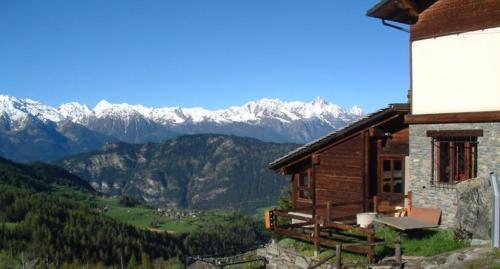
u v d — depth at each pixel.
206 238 153.00
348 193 23.88
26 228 125.88
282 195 53.84
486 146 18.44
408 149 22.44
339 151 24.39
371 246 17.08
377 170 23.39
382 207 22.86
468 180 17.89
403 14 21.16
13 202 145.12
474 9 18.95
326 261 18.45
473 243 17.11
